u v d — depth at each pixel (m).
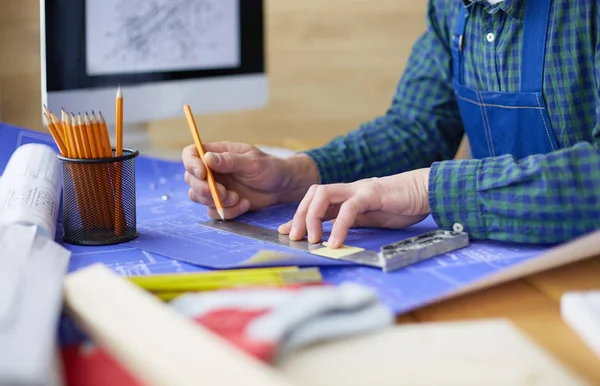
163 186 1.18
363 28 2.27
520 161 0.84
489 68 1.09
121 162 0.84
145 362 0.44
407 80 1.29
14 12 1.97
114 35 1.26
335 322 0.50
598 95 0.94
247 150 1.07
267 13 2.24
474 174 0.83
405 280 0.69
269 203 1.06
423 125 1.25
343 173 1.16
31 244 0.67
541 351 0.48
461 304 0.65
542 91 1.02
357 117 2.32
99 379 0.46
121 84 1.29
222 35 1.40
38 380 0.41
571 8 0.98
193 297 0.58
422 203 0.86
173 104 1.36
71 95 1.23
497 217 0.81
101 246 0.84
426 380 0.45
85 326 0.52
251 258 0.75
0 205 0.80
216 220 0.97
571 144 1.02
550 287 0.69
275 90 2.29
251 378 0.41
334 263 0.73
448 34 1.23
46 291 0.55
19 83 2.01
